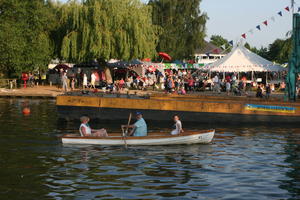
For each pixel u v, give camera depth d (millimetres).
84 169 13055
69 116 24234
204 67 48219
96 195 10500
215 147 16859
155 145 17000
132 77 51125
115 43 45281
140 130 17406
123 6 46125
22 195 10477
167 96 27656
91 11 44781
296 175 12562
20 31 45500
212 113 23641
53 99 39281
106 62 49531
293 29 24969
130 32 45531
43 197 10328
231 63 46750
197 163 14008
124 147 16562
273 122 23453
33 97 39719
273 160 14562
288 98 25422
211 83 47062
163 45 73875
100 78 49062
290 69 25266
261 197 10477
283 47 49531
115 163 13898
